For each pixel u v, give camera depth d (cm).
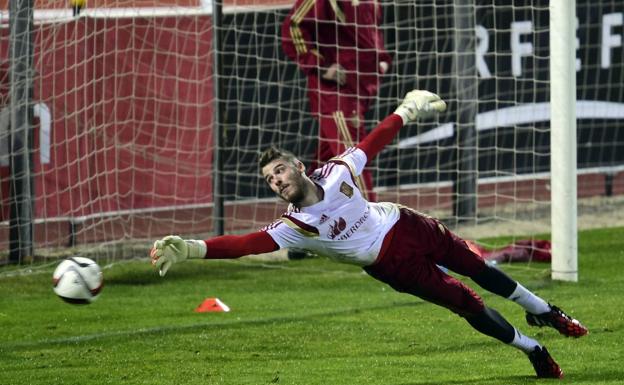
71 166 2914
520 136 3475
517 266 2684
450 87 3353
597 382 1542
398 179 3192
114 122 2962
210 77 3164
